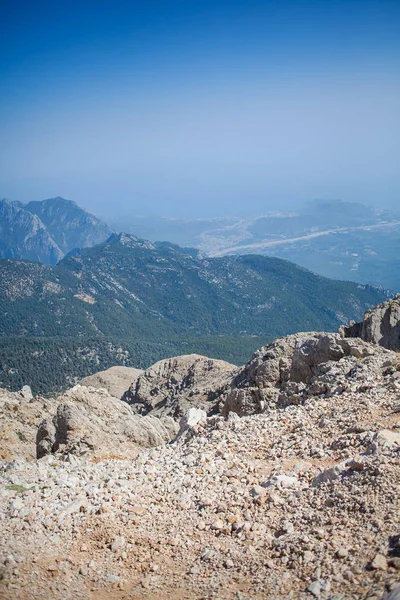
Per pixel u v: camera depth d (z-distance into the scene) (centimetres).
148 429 2703
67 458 1992
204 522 1352
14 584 1110
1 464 1872
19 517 1379
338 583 999
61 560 1212
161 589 1112
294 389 2655
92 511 1423
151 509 1445
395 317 3541
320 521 1221
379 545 1064
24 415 3238
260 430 1945
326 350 2900
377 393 2025
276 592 1027
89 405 2783
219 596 1053
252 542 1223
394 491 1221
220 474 1606
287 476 1482
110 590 1119
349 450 1570
